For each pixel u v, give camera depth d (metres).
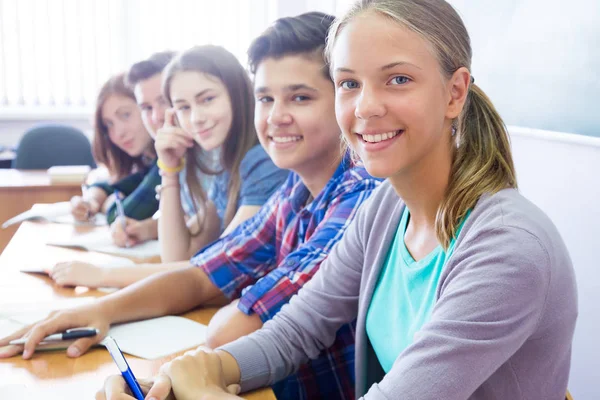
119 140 2.61
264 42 1.29
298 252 1.27
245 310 1.22
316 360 1.28
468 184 0.88
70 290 1.52
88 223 2.35
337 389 1.27
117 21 4.85
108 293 1.50
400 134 0.87
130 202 2.35
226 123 1.83
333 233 1.26
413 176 0.94
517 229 0.79
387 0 0.85
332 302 1.15
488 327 0.76
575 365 1.95
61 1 4.76
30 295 1.47
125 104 2.56
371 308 1.09
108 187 2.62
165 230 1.97
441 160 0.92
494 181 0.89
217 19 4.93
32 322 1.26
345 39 0.87
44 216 2.39
